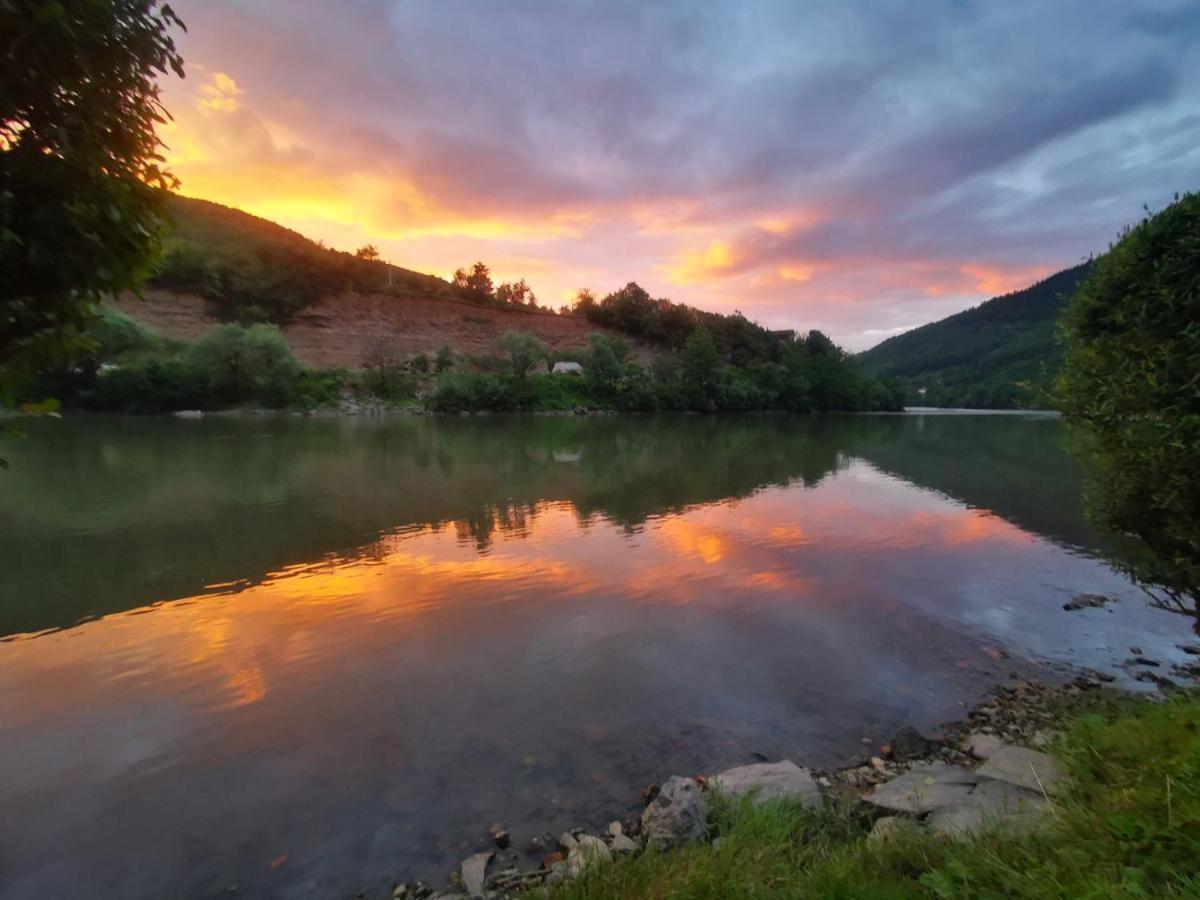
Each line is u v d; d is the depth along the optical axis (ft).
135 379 180.45
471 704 24.22
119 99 8.99
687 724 22.80
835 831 15.87
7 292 8.62
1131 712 21.45
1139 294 20.61
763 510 62.49
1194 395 18.81
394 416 212.23
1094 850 10.62
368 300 341.82
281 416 193.36
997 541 50.83
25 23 7.68
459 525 54.39
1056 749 18.16
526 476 83.30
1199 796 11.07
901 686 25.94
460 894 14.58
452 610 34.19
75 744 21.45
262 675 26.63
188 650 29.07
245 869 15.76
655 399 277.03
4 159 8.08
